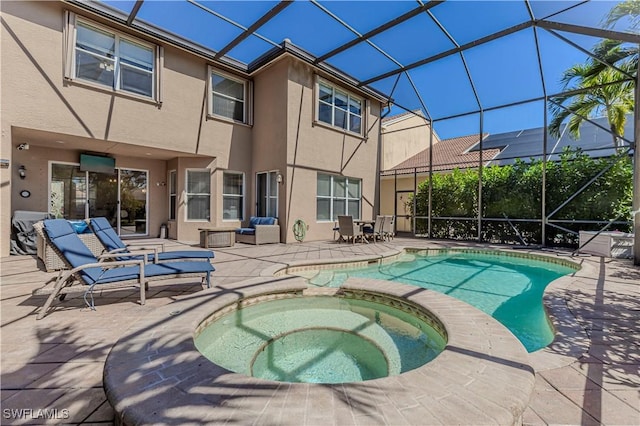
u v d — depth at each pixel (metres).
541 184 9.87
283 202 10.04
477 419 1.58
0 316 3.36
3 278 4.97
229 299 3.74
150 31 8.42
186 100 9.50
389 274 6.80
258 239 9.52
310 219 10.75
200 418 1.56
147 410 1.62
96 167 9.55
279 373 2.87
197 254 5.31
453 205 12.09
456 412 1.63
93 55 7.79
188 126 9.56
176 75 9.27
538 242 9.98
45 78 7.02
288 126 9.93
